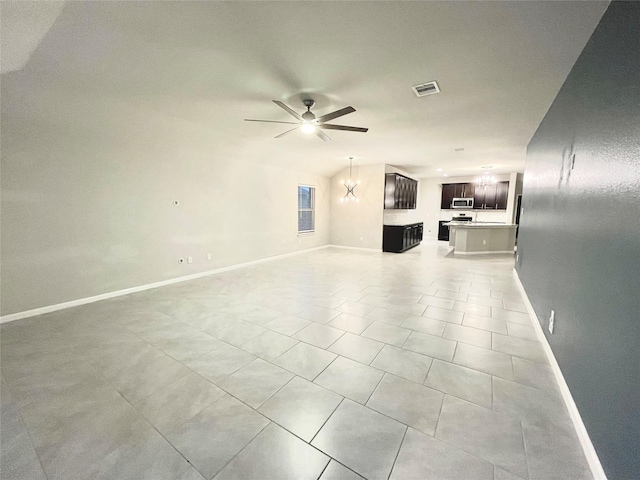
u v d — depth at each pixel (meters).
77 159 3.38
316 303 3.51
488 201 9.38
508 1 1.62
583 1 1.55
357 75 2.54
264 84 2.73
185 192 4.62
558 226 2.27
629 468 1.02
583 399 1.48
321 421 1.58
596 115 1.59
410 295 3.83
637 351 1.01
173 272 4.52
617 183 1.27
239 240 5.66
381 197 7.59
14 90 2.56
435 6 1.68
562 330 1.96
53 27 1.89
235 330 2.74
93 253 3.58
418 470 1.28
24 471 1.28
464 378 1.97
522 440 1.44
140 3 1.68
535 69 2.33
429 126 4.00
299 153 6.00
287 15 1.78
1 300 2.93
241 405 1.71
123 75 2.54
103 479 1.25
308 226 7.97
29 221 3.08
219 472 1.28
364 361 2.19
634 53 1.17
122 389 1.86
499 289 4.11
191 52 2.21
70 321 2.96
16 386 1.88
